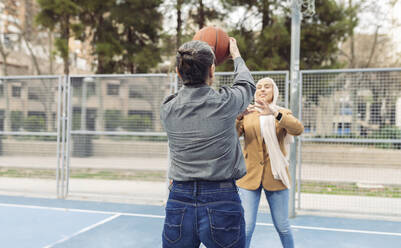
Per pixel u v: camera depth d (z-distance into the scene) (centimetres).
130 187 830
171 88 686
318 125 645
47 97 786
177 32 1551
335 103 643
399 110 632
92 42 1641
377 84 643
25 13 2089
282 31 1287
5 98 795
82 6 1530
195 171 176
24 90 790
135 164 815
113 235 466
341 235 475
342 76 650
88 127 772
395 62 1845
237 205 178
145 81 733
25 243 431
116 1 1525
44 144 801
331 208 627
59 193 740
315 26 1317
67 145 719
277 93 333
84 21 1633
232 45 225
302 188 786
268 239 454
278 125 320
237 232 175
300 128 305
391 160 748
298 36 545
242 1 1406
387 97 636
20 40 2133
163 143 755
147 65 1556
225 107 178
